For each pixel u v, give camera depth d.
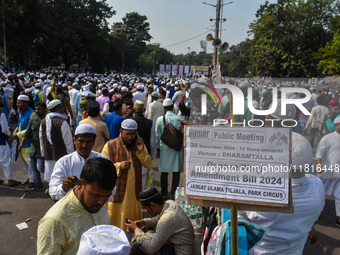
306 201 2.21
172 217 3.11
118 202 3.68
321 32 29.78
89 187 1.73
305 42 30.12
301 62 24.22
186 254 3.13
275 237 2.28
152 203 3.28
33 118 5.43
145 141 5.15
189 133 1.78
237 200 1.71
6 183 6.13
